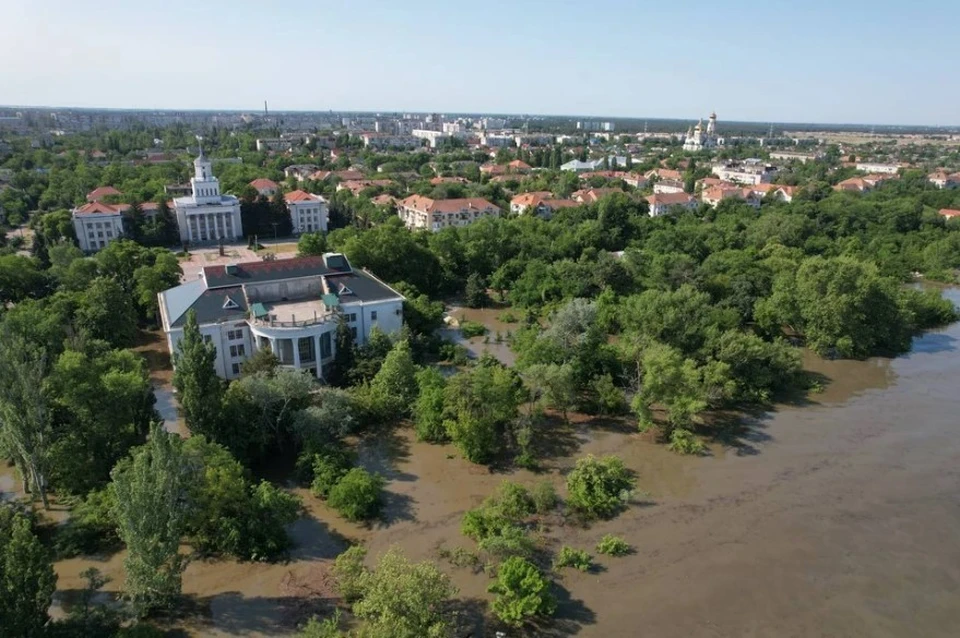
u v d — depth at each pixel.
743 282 115.88
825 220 183.25
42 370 58.03
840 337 104.12
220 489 54.91
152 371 95.75
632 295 115.56
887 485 67.50
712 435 78.38
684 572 54.12
